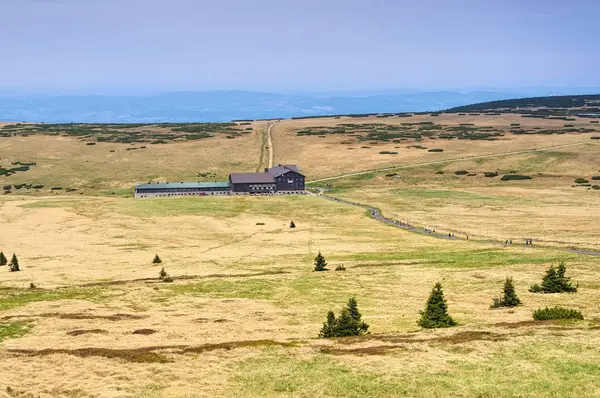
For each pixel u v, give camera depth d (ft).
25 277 314.35
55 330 204.44
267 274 318.45
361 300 251.60
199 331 198.80
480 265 322.96
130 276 316.19
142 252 401.29
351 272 316.60
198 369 148.97
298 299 257.14
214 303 249.55
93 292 275.18
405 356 154.40
